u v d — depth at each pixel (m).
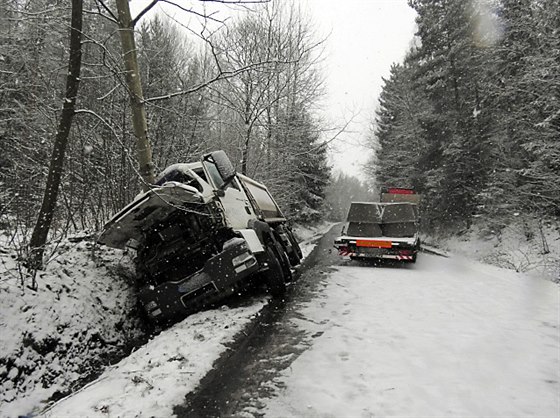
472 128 24.03
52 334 5.04
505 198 20.08
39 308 5.16
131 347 6.02
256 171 17.62
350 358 4.53
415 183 32.16
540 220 17.91
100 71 10.05
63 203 8.73
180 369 4.25
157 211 6.45
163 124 12.14
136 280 7.25
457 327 5.67
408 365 4.30
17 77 10.51
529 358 4.48
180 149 12.69
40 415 3.79
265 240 7.84
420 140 32.19
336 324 5.87
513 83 18.58
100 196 9.27
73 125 8.98
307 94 18.17
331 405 3.46
